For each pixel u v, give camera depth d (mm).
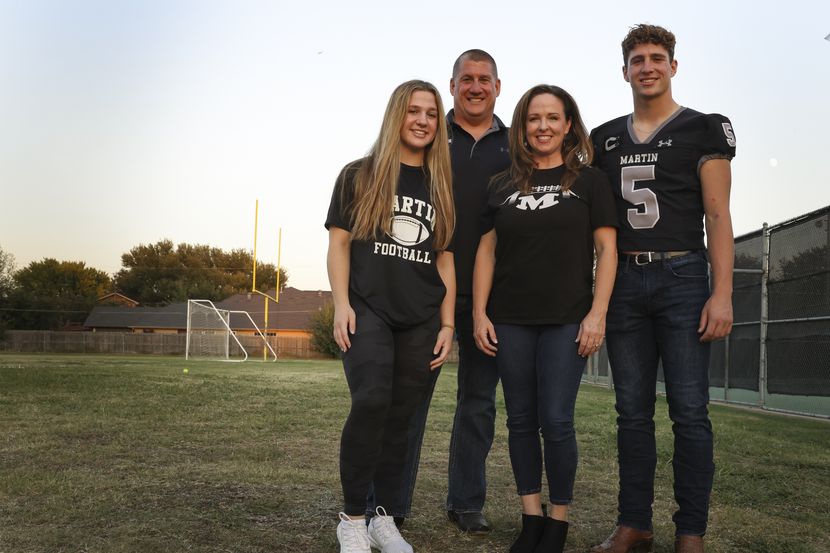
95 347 40219
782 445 5004
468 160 2939
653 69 2508
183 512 2730
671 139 2482
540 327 2504
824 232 7539
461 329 2883
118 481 3240
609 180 2590
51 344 40062
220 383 10375
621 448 2545
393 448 2465
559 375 2406
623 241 2531
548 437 2385
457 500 2748
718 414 7625
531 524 2398
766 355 8672
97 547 2271
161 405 6754
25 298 51750
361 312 2367
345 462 2291
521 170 2570
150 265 67750
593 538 2615
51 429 4898
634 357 2539
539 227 2465
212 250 70062
